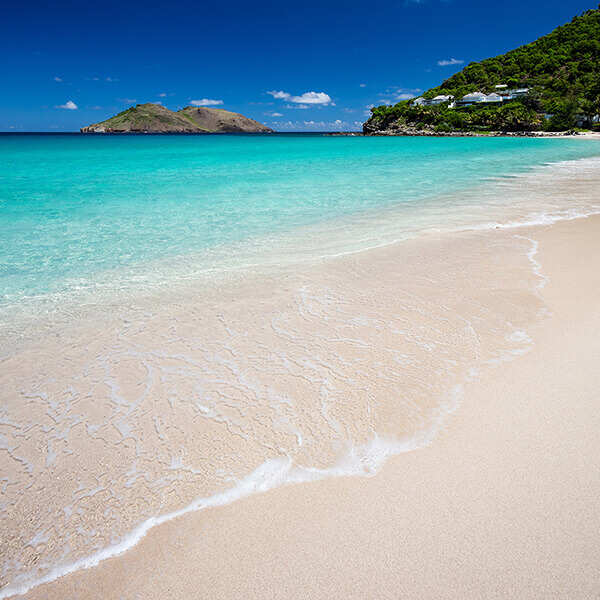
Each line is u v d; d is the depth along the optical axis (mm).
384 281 5531
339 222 9070
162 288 5492
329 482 2514
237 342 4074
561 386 3299
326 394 3271
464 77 108625
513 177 15734
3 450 2803
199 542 2174
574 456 2641
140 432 2936
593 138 56375
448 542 2137
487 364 3611
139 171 20031
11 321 4594
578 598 1875
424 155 29141
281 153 33938
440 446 2758
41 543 2189
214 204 11219
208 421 3021
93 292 5375
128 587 1979
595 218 8703
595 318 4344
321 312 4668
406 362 3662
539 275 5570
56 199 12039
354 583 1964
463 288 5215
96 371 3666
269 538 2186
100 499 2428
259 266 6297
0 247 7309
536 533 2168
